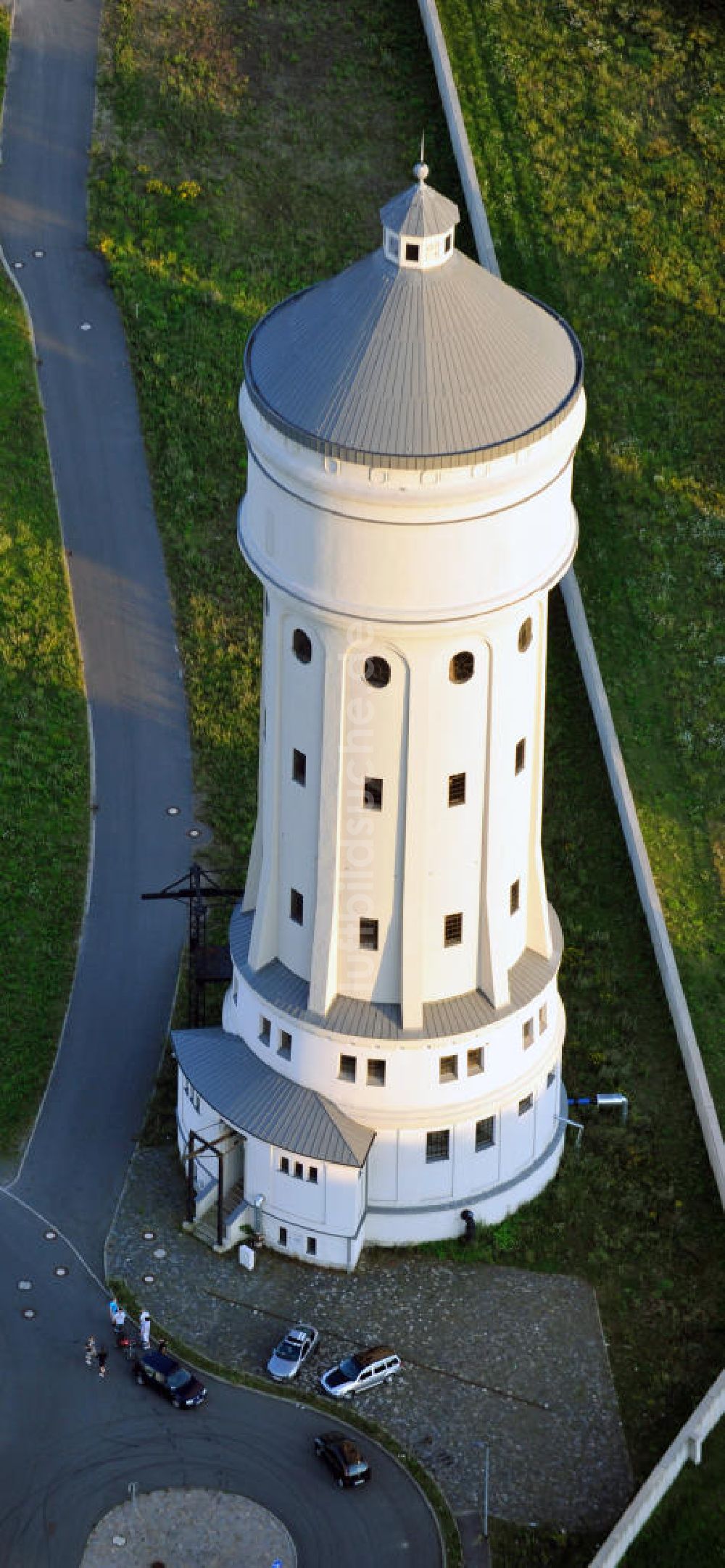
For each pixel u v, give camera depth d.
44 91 196.88
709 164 191.88
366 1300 122.88
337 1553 111.69
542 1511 113.81
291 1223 123.62
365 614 109.38
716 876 147.00
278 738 117.06
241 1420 117.19
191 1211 125.75
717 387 176.50
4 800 150.12
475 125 193.12
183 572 165.00
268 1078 123.38
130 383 177.12
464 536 107.69
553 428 108.31
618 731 155.12
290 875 120.19
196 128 193.50
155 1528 112.38
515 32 199.75
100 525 167.88
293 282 184.12
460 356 108.06
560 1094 130.62
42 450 172.50
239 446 172.75
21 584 163.50
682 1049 136.62
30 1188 128.62
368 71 197.88
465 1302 123.12
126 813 149.88
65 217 188.12
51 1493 113.88
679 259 184.75
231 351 179.00
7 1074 134.75
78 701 156.50
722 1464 116.38
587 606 162.38
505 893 120.00
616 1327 122.56
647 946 142.75
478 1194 125.31
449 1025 120.31
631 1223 127.38
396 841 115.81
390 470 105.81
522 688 115.06
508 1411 118.25
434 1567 111.19
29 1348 120.44
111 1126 132.12
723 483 170.62
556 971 125.25
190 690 157.50
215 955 133.25
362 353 108.12
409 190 108.56
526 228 186.50
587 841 148.88
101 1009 138.38
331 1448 114.44
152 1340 120.38
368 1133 122.19
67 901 144.25
